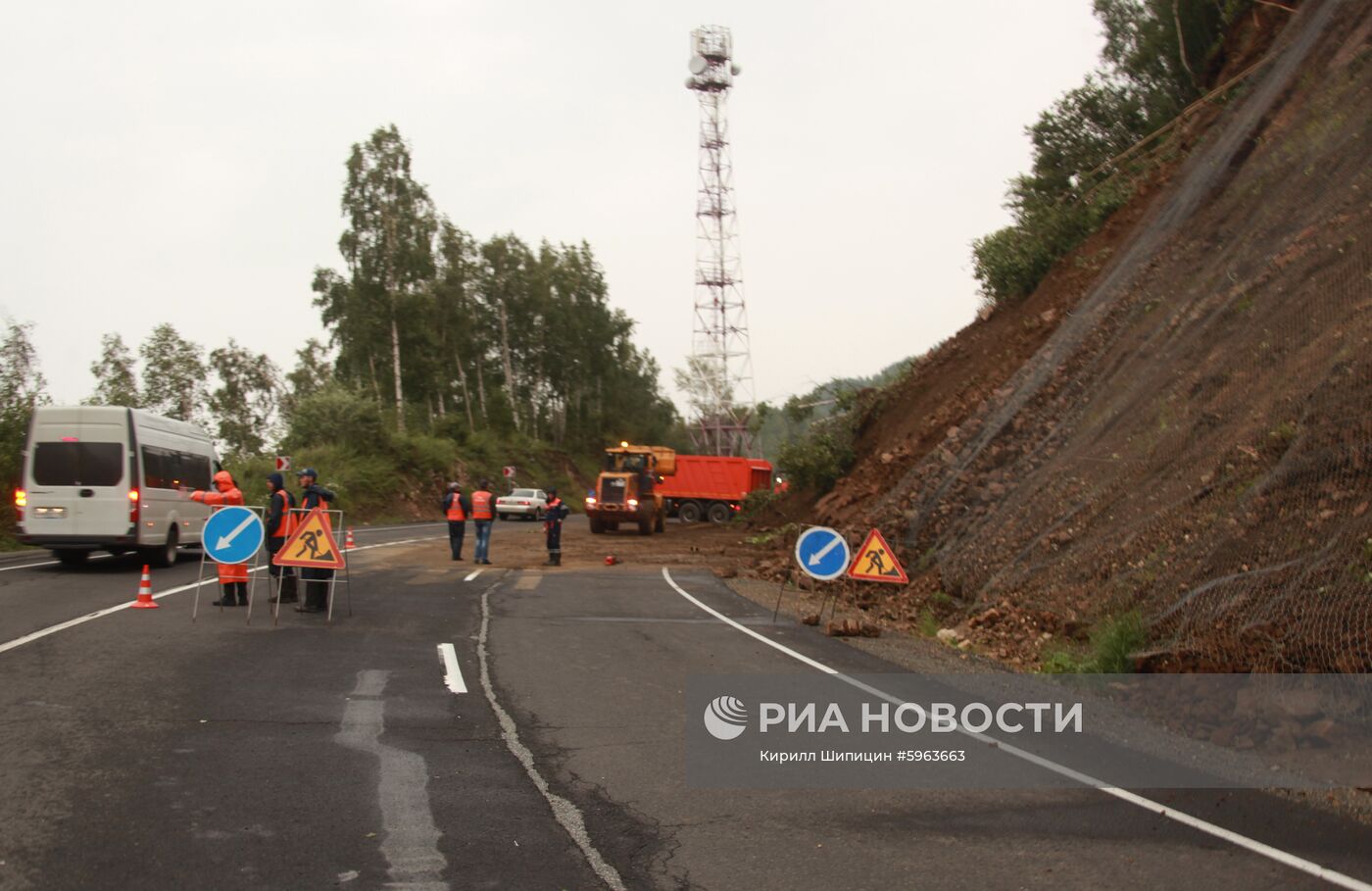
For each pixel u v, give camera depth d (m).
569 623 13.43
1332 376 10.58
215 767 6.41
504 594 16.70
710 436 68.62
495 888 4.70
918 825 5.75
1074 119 29.45
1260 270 14.41
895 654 11.68
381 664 10.12
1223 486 11.30
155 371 45.09
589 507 38.97
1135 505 12.88
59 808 5.56
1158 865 5.16
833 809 6.04
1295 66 18.81
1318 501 9.52
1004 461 19.05
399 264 59.19
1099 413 16.47
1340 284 11.98
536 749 7.16
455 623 13.09
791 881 4.88
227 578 13.80
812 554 14.46
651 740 7.50
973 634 12.70
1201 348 14.42
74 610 13.17
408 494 54.62
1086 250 24.78
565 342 84.25
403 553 26.06
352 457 52.38
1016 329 25.22
